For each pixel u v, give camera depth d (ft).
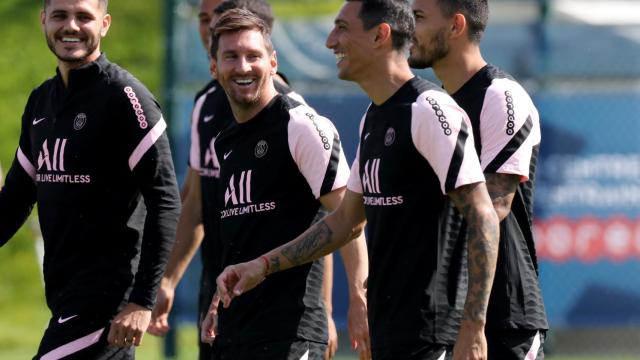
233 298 57.26
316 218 59.36
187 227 74.28
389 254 51.55
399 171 50.96
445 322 50.96
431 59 57.62
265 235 58.90
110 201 58.80
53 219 59.11
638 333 117.70
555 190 113.80
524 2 131.85
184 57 114.73
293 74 115.85
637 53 114.52
